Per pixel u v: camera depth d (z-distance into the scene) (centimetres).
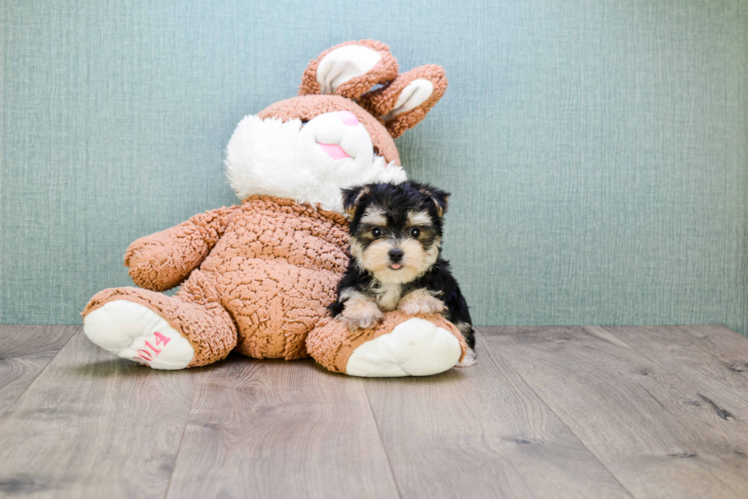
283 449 140
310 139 211
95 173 248
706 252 272
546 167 262
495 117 258
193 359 191
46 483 123
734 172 270
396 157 227
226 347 198
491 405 171
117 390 175
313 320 202
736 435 155
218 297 205
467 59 255
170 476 127
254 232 212
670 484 129
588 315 270
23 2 239
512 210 262
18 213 247
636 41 261
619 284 270
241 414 160
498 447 144
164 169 250
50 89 244
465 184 260
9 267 249
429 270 192
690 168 268
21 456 134
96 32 243
